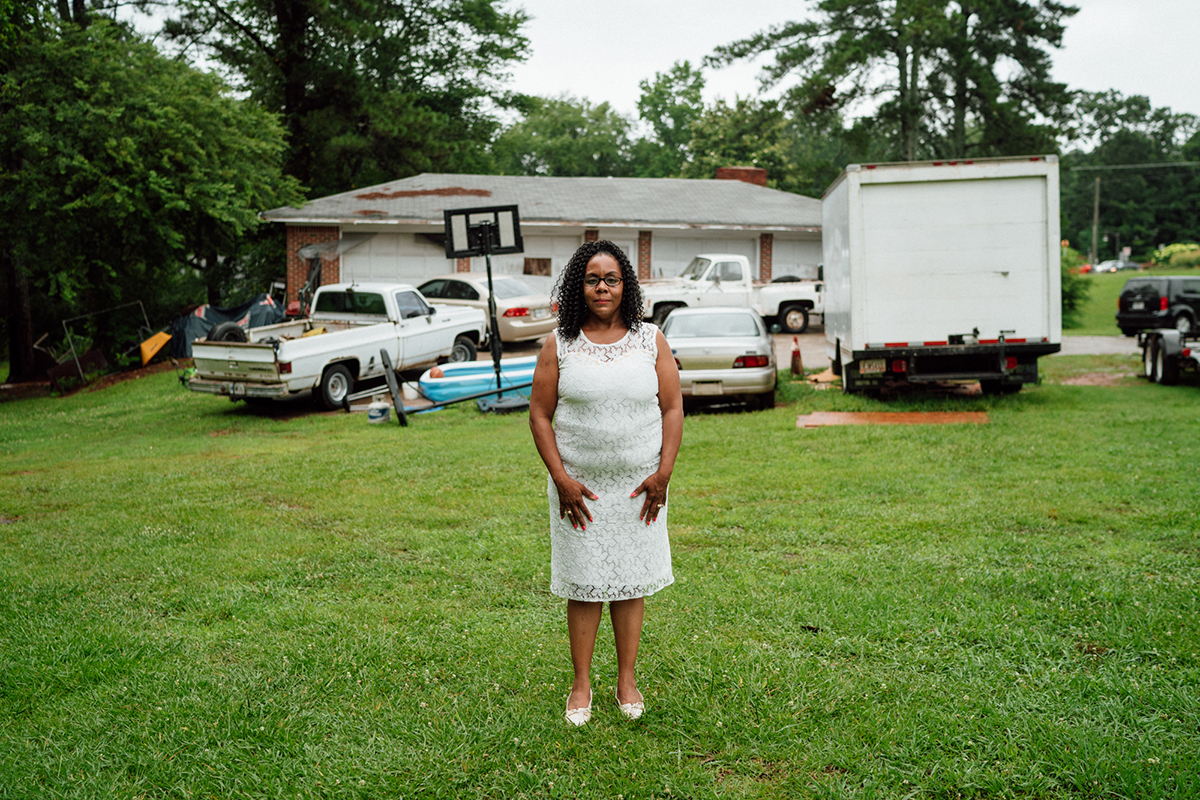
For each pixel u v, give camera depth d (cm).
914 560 514
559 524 328
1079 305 3591
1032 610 422
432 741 317
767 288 2273
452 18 3644
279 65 3291
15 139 1816
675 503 687
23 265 2042
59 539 623
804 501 689
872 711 328
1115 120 10531
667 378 327
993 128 3316
